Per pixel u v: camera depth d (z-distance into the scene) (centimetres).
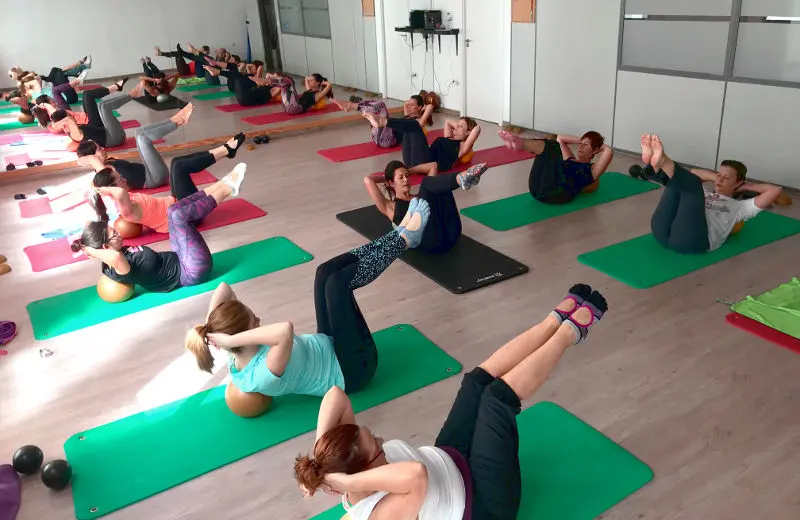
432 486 170
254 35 1298
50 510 227
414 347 310
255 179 607
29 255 457
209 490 232
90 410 280
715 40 516
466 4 755
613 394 269
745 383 272
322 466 155
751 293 344
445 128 609
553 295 355
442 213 403
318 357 265
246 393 260
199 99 991
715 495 215
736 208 395
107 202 551
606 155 494
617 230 441
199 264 383
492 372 200
